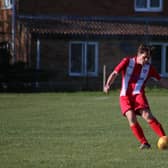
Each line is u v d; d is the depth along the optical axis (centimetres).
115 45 6794
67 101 4694
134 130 2319
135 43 6806
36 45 6562
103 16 6912
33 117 3497
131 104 2327
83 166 1952
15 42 6675
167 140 2286
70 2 6819
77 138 2608
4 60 6019
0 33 6819
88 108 4078
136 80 2316
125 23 6925
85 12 6875
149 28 6838
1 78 5934
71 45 6688
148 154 2186
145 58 2308
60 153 2214
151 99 4944
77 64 6712
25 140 2555
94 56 6719
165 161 2055
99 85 6206
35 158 2109
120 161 2042
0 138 2620
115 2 6944
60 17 6775
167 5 7094
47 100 4784
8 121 3291
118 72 2305
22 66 6078
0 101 4656
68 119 3384
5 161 2056
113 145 2403
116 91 5800
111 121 3284
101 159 2083
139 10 7019
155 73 2347
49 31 6412
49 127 3017
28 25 6531
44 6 6756
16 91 5884
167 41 6925
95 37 6544
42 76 6094
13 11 6725
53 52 6638
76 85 6159
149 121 2320
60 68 6656
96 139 2575
